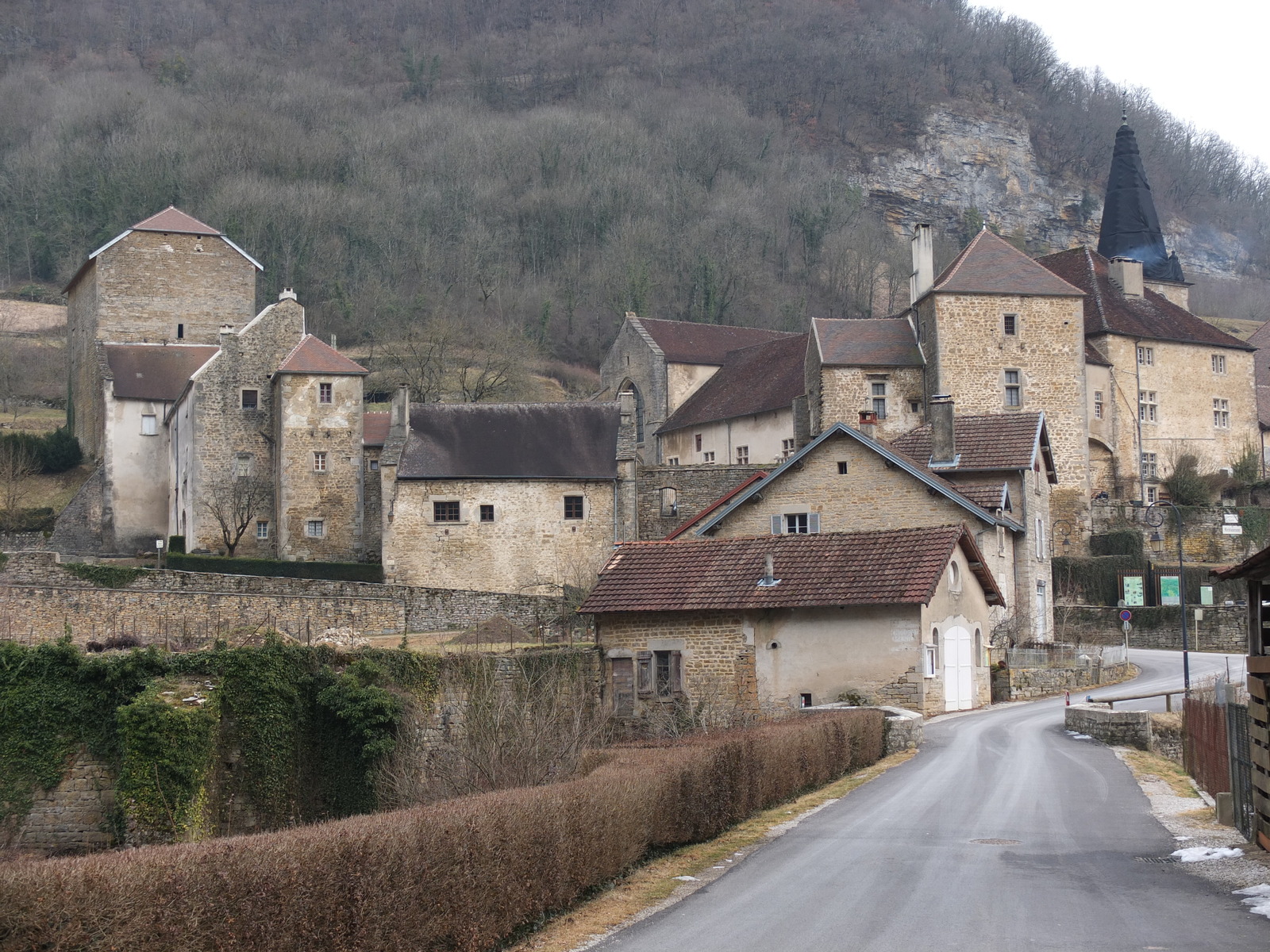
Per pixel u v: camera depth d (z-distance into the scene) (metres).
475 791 33.34
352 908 14.28
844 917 17.09
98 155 161.12
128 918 12.40
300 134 166.75
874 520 51.09
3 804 36.34
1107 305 84.31
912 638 40.97
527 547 69.25
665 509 72.44
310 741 39.12
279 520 77.31
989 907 17.42
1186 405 85.00
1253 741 21.41
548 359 137.25
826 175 196.00
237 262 96.19
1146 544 74.56
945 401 56.22
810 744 28.75
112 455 87.19
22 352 121.25
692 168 178.88
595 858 19.22
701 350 98.12
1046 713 43.25
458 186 164.25
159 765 35.06
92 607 52.50
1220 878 19.11
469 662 41.38
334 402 77.44
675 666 43.44
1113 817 24.61
